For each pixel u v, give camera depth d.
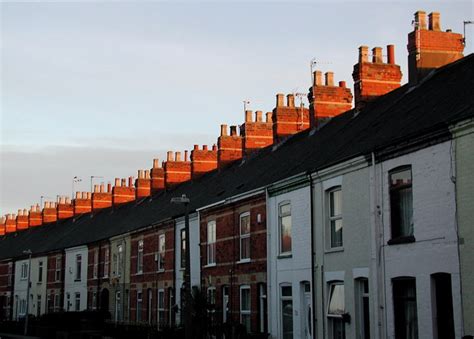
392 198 19.34
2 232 90.25
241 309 29.42
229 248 30.81
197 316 28.59
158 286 40.19
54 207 78.56
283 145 34.50
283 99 36.00
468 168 16.17
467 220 16.12
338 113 31.81
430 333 17.19
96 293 51.75
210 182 41.09
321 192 23.33
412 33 24.92
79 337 39.81
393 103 24.81
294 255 24.98
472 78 19.98
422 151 17.95
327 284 22.66
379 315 19.41
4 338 46.97
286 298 25.59
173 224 38.50
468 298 15.90
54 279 60.56
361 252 20.61
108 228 53.28
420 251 17.80
